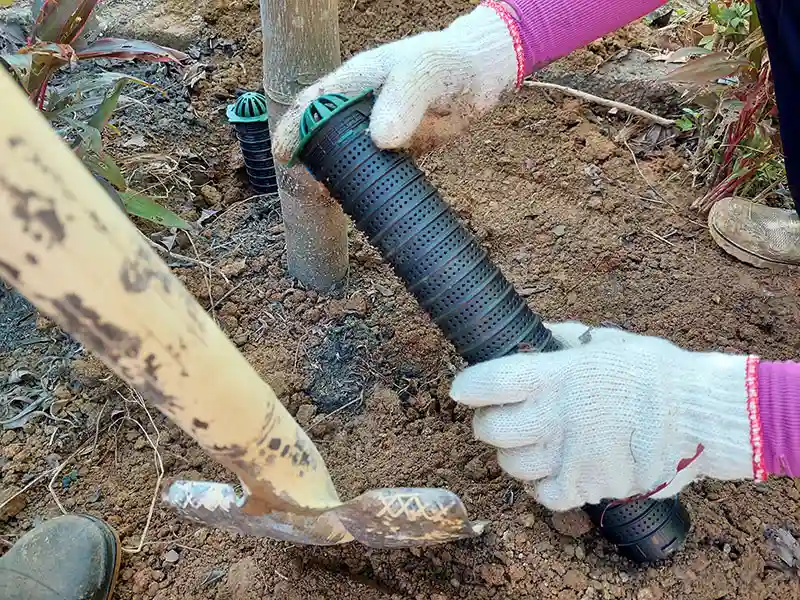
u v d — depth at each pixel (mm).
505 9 596
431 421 752
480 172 1007
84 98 895
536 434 529
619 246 910
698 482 689
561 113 1066
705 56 845
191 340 273
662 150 1027
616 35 1150
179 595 642
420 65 565
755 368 492
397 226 549
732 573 634
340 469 716
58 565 611
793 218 885
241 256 901
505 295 564
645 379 507
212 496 513
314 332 824
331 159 557
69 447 742
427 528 483
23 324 841
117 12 1188
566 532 654
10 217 208
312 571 644
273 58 653
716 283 866
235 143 1059
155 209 784
